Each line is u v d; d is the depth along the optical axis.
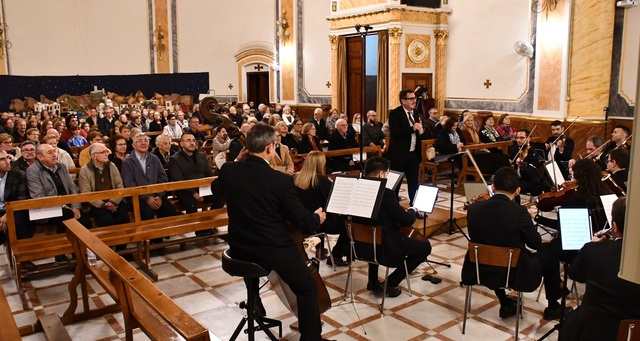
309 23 15.36
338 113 11.41
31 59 17.81
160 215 5.77
